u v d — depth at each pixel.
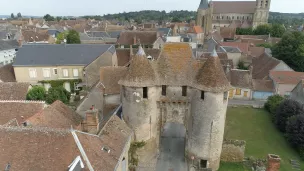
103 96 35.12
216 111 26.00
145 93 27.88
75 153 16.83
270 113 46.53
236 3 137.88
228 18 137.62
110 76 36.16
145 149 29.44
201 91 26.03
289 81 52.62
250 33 118.56
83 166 16.48
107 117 29.41
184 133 36.38
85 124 22.94
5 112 26.75
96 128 22.31
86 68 46.66
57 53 52.97
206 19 122.50
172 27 126.56
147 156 29.78
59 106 26.83
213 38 93.19
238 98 54.72
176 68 28.33
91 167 16.62
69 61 51.72
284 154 32.94
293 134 33.56
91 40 90.38
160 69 28.47
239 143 29.12
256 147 34.25
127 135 25.31
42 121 22.86
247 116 45.16
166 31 106.75
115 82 35.75
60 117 25.14
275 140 36.62
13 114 26.66
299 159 32.00
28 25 140.75
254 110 48.19
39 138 17.64
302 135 32.38
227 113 46.38
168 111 29.27
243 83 54.09
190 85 27.08
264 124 41.97
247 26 129.12
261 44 92.81
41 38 88.12
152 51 55.16
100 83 35.59
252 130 39.59
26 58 51.47
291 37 72.50
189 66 28.27
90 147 18.14
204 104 26.00
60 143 17.28
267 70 61.31
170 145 33.09
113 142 21.84
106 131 22.39
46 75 51.75
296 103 39.34
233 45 82.44
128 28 127.00
